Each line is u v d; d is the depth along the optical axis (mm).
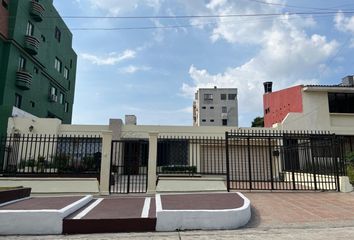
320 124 24203
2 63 22781
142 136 23078
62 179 11797
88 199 9789
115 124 23047
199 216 7328
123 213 7777
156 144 12617
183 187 12227
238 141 18188
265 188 13953
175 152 15594
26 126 21281
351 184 13766
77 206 8383
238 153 18234
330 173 13547
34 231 6965
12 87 23438
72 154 13641
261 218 8312
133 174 14094
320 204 9992
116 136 22797
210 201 8938
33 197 10281
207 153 18172
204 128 23234
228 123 68750
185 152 15820
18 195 9516
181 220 7273
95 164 13570
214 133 23141
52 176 12273
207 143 16797
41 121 21609
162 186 12164
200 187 12320
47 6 29656
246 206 8055
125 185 14320
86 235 6832
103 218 7164
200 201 8961
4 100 22312
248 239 6340
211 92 70250
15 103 24094
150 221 7199
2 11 22625
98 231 7039
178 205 8234
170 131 23188
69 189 11680
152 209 8344
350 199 10898
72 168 13531
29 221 6996
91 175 12469
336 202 10336
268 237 6500
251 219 8211
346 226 7516
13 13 23656
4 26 22844
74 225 7027
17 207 7750
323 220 8086
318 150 14172
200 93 70375
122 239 6430
